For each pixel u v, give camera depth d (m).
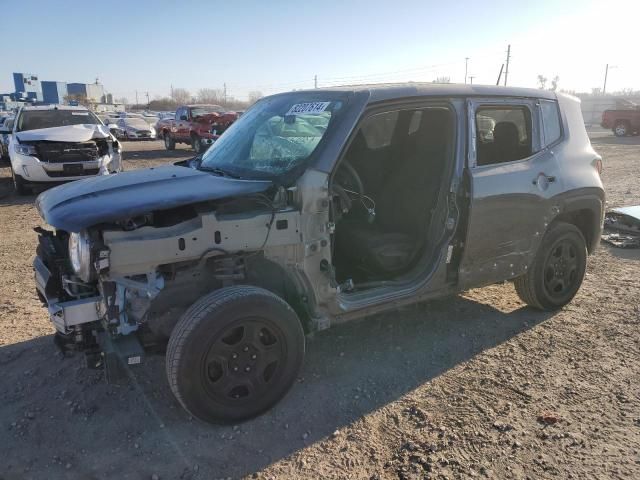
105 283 2.89
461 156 3.79
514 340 4.19
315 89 4.02
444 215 3.79
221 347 2.97
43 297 3.44
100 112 58.88
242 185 3.25
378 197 4.43
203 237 2.97
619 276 5.64
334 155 3.30
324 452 2.91
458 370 3.75
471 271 3.98
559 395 3.41
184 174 3.61
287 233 3.20
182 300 3.15
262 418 3.20
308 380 3.62
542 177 4.24
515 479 2.67
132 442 3.01
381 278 3.94
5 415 3.26
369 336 4.26
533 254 4.34
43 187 12.30
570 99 4.76
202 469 2.79
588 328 4.38
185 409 3.05
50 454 2.91
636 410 3.23
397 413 3.25
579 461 2.79
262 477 2.73
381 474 2.74
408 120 4.44
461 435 3.02
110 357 2.93
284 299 3.51
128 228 2.85
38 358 3.91
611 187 11.16
